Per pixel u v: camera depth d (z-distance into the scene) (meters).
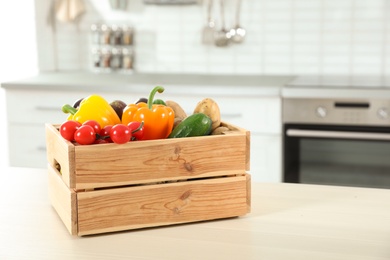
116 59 4.38
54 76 4.14
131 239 1.32
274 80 3.82
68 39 4.45
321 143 3.78
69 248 1.26
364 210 1.51
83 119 1.42
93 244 1.29
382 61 4.00
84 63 4.47
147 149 1.37
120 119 1.51
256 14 4.14
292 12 4.08
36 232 1.36
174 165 1.40
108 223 1.35
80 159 1.32
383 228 1.37
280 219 1.44
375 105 3.34
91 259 1.20
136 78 3.99
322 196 1.63
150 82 3.73
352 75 4.05
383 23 3.96
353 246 1.26
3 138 4.82
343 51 4.05
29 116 3.81
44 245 1.28
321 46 4.07
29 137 3.83
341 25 4.02
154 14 4.30
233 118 3.54
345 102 3.38
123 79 3.93
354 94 3.36
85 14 4.40
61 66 4.50
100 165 1.33
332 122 3.41
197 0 4.15
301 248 1.25
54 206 1.51
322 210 1.51
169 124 1.44
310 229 1.37
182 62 4.32
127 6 4.33
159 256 1.21
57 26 4.45
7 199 1.60
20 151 3.86
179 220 1.41
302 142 3.81
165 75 4.17
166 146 1.39
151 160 1.38
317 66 4.10
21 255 1.22
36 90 3.77
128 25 4.34
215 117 1.49
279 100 3.46
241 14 4.16
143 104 1.48
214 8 4.20
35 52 4.55
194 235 1.34
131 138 1.39
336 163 3.74
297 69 4.14
